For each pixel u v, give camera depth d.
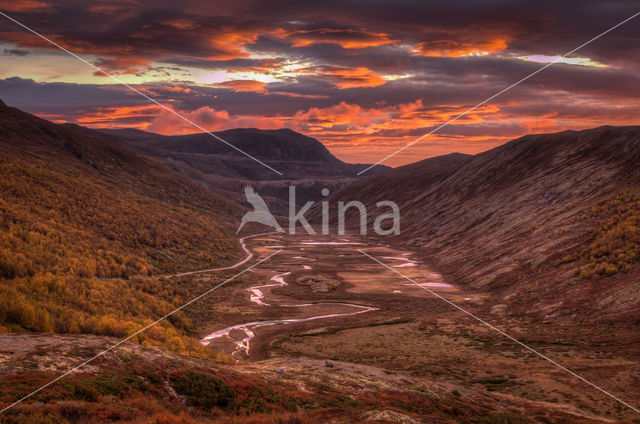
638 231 60.47
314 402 20.42
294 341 48.78
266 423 15.84
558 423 23.22
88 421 13.12
